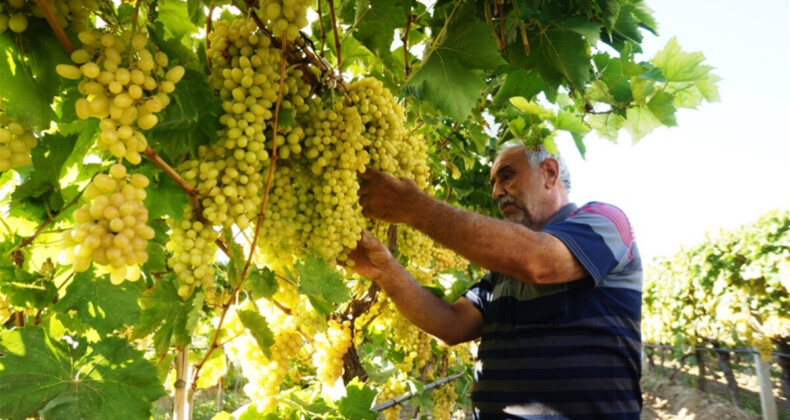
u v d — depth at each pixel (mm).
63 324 1504
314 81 1484
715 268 11234
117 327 1376
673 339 13055
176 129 1177
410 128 2582
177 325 1211
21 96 979
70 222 1396
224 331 1808
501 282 2488
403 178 1766
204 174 1165
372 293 2467
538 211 2715
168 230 1601
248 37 1279
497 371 2291
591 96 2393
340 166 1453
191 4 1337
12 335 1188
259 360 1882
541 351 2141
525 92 2146
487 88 2512
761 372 9734
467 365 4961
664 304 13102
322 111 1448
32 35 1000
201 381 2412
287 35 1170
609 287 2195
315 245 1500
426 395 3754
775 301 10086
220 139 1220
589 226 2100
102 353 1264
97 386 1195
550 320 2148
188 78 1190
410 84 1534
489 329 2436
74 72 912
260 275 1462
